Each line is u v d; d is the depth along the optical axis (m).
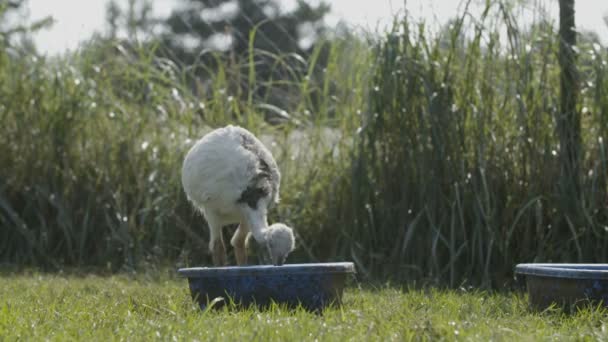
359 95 17.00
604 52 15.66
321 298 9.82
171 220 17.53
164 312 9.80
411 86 15.87
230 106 18.22
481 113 15.49
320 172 17.16
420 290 13.78
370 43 16.64
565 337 7.92
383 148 16.05
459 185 15.47
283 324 8.26
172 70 19.11
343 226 16.38
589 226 14.90
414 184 15.83
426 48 16.17
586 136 15.45
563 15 15.49
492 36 15.84
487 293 13.38
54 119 18.45
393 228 15.93
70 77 18.95
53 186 18.25
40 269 17.55
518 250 15.41
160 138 18.30
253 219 12.10
